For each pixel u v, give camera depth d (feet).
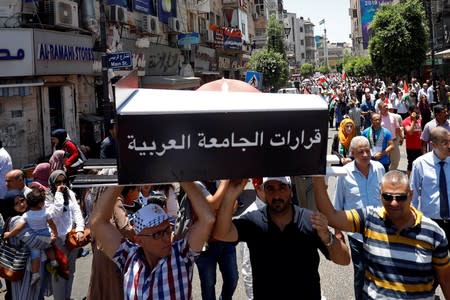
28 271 16.96
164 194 16.69
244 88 10.03
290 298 10.31
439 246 9.82
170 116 7.36
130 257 9.57
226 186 9.28
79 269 22.94
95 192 14.97
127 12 57.93
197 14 92.17
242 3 122.21
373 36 123.44
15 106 40.16
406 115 61.62
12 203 20.86
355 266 15.35
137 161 7.38
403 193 9.61
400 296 9.79
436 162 16.65
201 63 91.09
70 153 32.01
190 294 9.35
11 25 39.78
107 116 39.93
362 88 117.91
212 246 15.30
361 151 15.87
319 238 10.41
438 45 125.70
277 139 7.69
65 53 43.55
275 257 10.43
